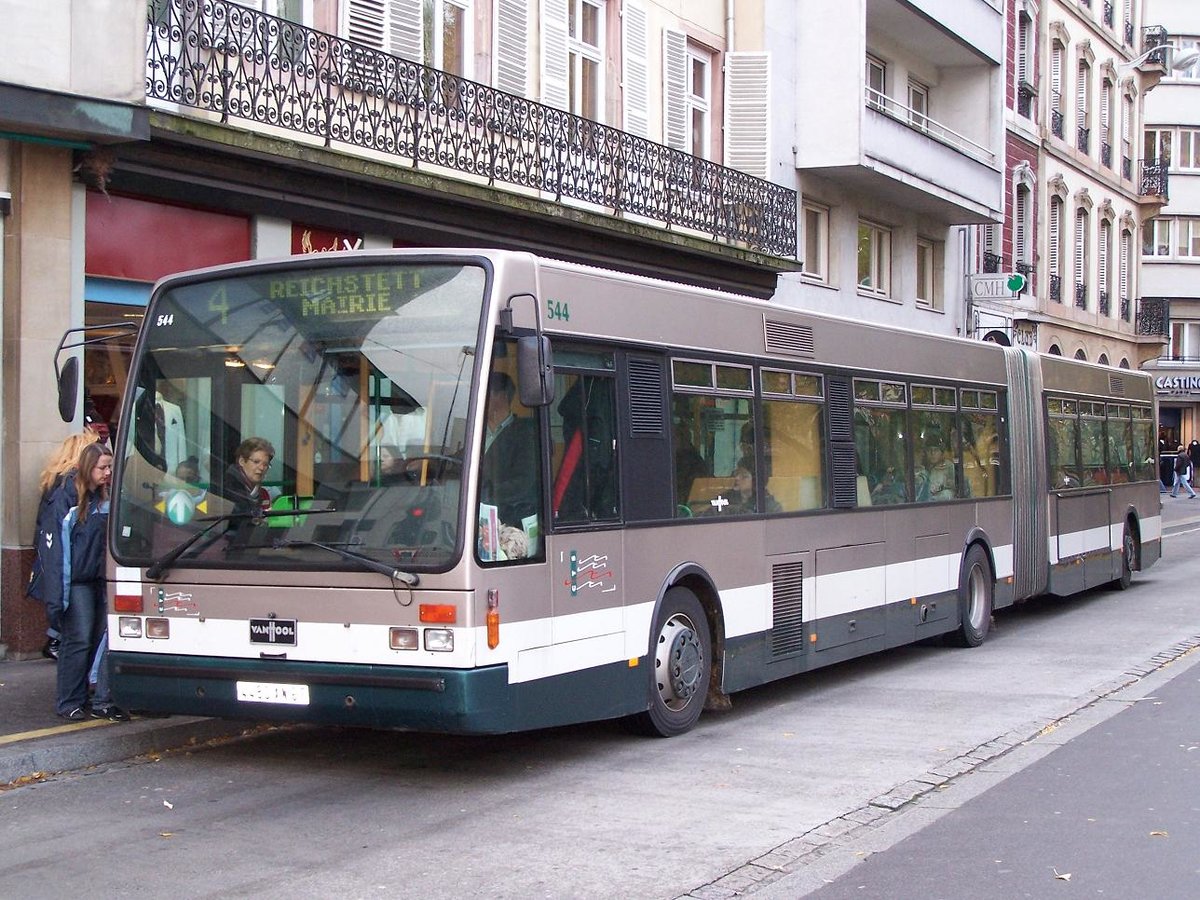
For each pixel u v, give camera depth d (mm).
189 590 8453
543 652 8367
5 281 12195
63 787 8414
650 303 9797
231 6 13578
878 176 25688
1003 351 16266
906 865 6758
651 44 21359
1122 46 44500
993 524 15500
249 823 7539
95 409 12867
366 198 15258
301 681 8094
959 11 29375
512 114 17297
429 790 8328
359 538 8031
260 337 8555
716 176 21672
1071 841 7180
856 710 11094
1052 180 38469
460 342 8102
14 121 11586
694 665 10070
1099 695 11516
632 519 9359
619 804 7957
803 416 11766
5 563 12016
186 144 13117
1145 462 21734
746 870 6652
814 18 24797
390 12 15977
